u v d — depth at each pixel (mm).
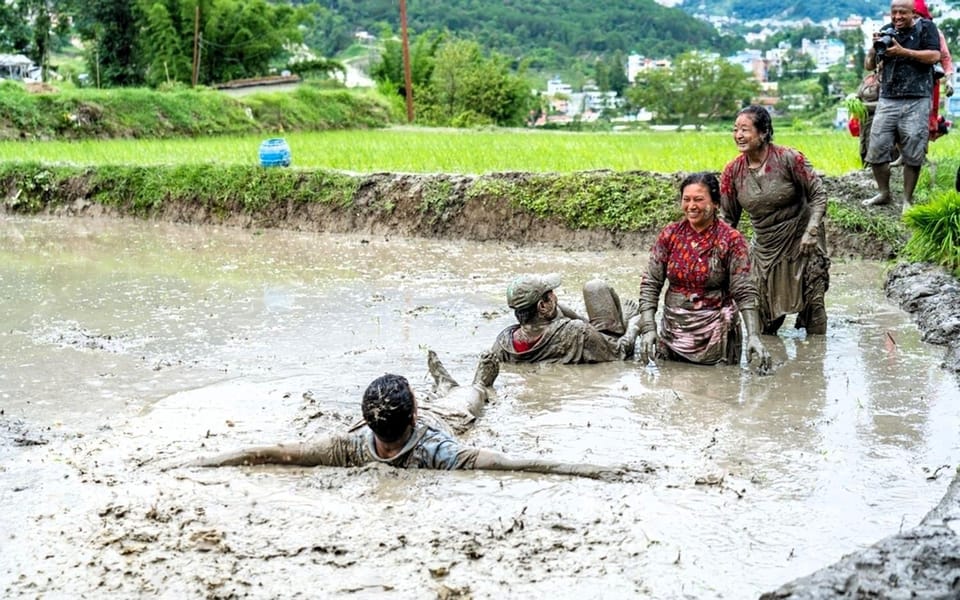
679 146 21438
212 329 9984
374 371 8312
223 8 50469
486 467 6062
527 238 15250
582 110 81062
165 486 5914
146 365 8672
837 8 171250
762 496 5656
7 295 11812
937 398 7398
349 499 5711
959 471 5785
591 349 8594
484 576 4809
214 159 20531
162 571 4930
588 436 6707
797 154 8992
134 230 17562
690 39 119875
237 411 7316
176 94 34938
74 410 7453
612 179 15156
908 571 4191
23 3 53594
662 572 4816
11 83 32062
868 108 14516
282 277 12758
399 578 4812
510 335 8727
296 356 8891
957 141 18578
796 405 7312
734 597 4590
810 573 4734
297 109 38281
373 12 108250
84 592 4770
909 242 11797
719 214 9391
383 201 16609
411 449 6133
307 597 4668
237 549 5121
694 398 7535
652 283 8719
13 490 5898
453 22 109875
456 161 19109
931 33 12422
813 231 8906
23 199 19797
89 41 54594
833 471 6008
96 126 31906
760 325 9406
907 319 9875
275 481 6004
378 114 41500
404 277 12594
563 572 4828
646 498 5633
